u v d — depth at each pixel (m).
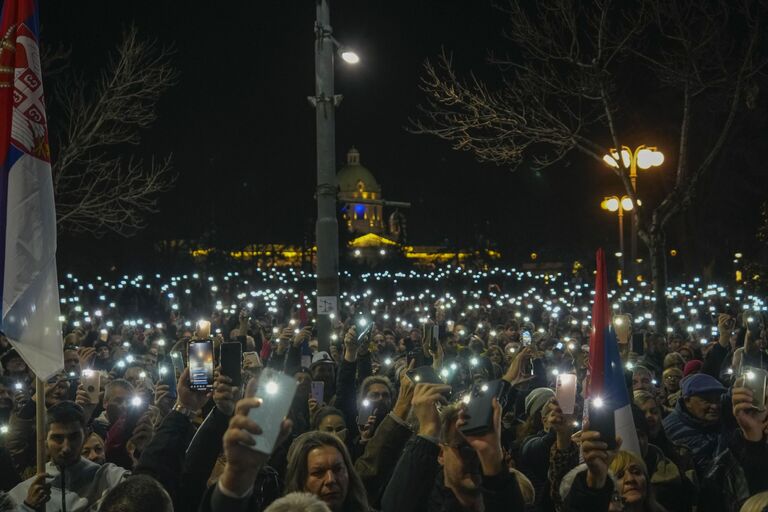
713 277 44.91
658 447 8.08
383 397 8.59
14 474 7.53
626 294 30.67
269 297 40.12
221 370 5.56
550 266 57.34
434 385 5.39
